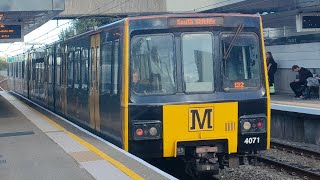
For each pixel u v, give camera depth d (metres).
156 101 9.15
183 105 9.16
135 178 7.37
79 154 9.50
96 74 11.61
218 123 9.27
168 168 11.39
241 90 9.45
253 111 9.45
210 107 9.24
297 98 21.98
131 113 9.19
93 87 11.93
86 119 12.86
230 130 9.33
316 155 12.84
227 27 9.45
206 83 9.34
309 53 23.98
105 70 10.75
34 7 17.34
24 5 17.23
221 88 9.37
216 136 9.27
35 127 14.14
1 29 23.14
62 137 11.90
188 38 9.35
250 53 9.55
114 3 32.84
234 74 9.44
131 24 9.25
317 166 11.93
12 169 8.41
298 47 24.70
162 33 9.30
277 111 16.69
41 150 10.18
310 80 21.50
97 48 11.48
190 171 9.69
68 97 15.42
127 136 9.22
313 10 21.95
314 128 15.02
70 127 13.71
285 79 25.83
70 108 15.11
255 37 9.59
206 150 9.32
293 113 15.77
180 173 10.98
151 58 9.28
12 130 13.66
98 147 10.07
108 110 10.52
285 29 25.73
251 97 9.43
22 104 24.28
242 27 9.48
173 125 9.16
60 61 16.97
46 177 7.73
